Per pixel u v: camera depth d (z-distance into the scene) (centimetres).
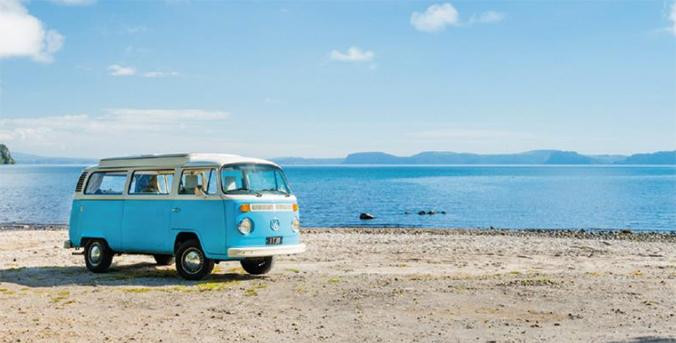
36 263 1747
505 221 4562
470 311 1047
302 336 887
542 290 1225
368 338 875
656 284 1296
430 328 931
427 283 1316
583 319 988
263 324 957
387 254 1998
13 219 4466
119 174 1527
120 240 1492
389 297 1161
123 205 1498
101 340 861
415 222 4431
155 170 1468
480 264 1750
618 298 1148
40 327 935
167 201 1427
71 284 1344
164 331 912
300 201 6681
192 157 1420
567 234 3309
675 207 5959
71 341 855
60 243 2381
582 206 6103
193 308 1076
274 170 1455
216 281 1380
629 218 4834
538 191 9331
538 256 1984
